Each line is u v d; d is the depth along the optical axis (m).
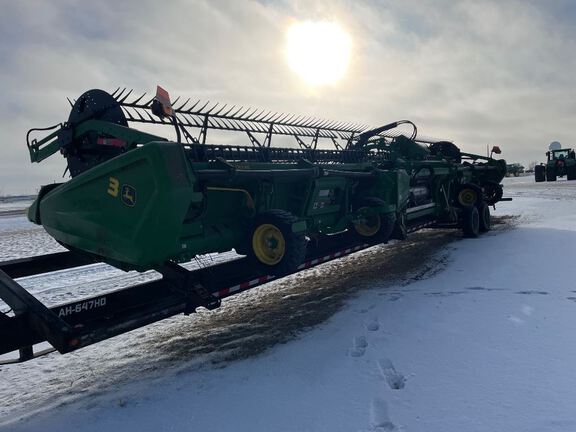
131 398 3.14
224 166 3.88
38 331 2.91
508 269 6.00
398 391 2.94
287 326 4.43
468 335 3.78
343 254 5.39
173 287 3.70
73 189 3.71
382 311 4.63
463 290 5.17
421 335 3.86
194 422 2.76
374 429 2.54
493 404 2.71
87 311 3.35
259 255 4.14
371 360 3.43
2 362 3.23
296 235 3.93
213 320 4.80
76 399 3.21
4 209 31.39
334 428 2.58
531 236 8.71
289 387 3.11
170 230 3.27
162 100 3.48
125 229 3.34
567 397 2.73
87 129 4.02
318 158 6.26
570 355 3.28
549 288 5.00
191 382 3.31
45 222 4.14
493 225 11.16
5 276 3.40
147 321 3.32
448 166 8.91
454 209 9.09
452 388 2.93
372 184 5.90
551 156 32.41
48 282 6.99
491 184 11.61
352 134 7.45
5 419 2.98
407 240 9.66
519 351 3.40
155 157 3.09
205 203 3.71
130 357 3.93
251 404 2.91
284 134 5.93
